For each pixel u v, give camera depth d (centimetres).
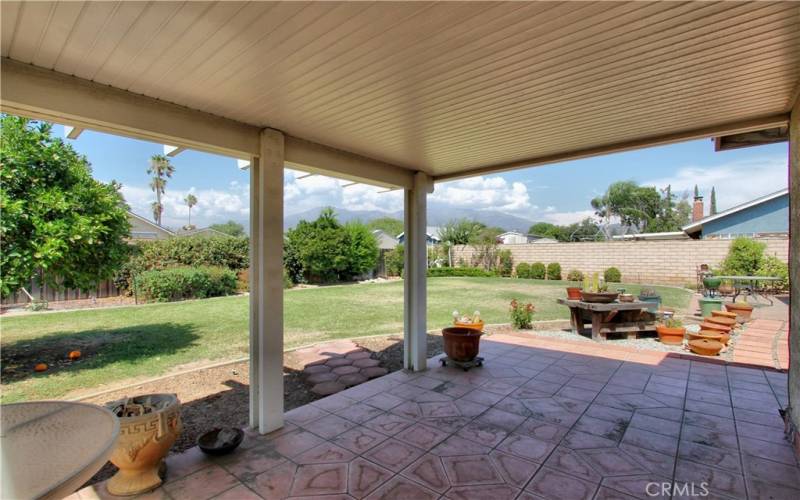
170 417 230
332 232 1511
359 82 215
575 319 644
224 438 266
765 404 337
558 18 158
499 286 1315
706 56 193
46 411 161
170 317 780
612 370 436
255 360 302
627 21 160
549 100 246
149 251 1155
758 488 222
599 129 304
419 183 447
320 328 686
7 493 106
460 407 339
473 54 186
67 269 460
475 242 1888
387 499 215
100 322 730
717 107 263
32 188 427
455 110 261
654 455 258
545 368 446
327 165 348
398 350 541
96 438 138
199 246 1256
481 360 455
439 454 262
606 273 1371
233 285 1210
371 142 336
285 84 217
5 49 173
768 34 172
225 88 221
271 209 297
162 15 148
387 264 1823
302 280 1490
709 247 1223
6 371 446
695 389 375
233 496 218
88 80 208
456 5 146
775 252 1102
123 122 222
